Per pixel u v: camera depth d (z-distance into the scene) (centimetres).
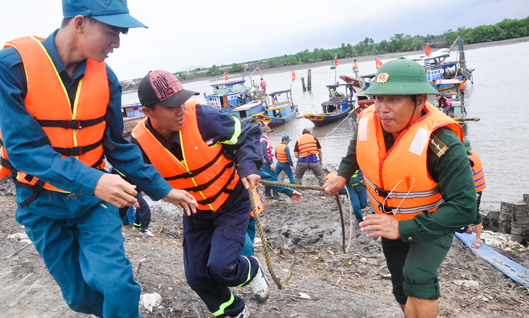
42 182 198
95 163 219
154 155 258
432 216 221
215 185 270
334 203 906
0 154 217
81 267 209
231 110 3069
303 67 12519
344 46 13300
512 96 2486
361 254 623
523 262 580
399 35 12506
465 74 3225
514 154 1333
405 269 245
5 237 504
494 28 10931
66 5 183
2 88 176
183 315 323
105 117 216
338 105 2769
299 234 732
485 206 937
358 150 265
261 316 340
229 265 255
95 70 207
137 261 452
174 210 963
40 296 348
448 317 412
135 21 192
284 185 293
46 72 188
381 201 262
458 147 220
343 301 398
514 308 443
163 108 233
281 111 2939
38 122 192
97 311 234
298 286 440
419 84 223
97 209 213
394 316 369
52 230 210
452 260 593
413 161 231
